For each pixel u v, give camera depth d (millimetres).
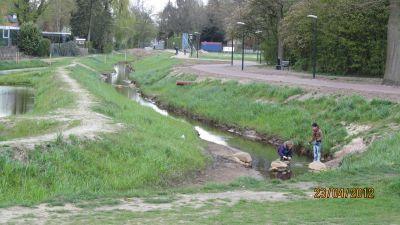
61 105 27078
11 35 72188
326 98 28250
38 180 13672
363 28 42719
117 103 29984
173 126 25750
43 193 12930
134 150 17625
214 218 9773
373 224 9133
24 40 72625
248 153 22953
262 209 10953
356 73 44469
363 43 43031
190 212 10562
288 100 30719
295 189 13750
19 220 9359
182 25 129875
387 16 41156
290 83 34938
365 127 23141
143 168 16328
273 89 33062
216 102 35188
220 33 120750
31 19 78750
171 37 135875
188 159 18688
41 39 74375
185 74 48500
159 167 16891
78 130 18688
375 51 42312
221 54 101000
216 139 26656
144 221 9445
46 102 30406
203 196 12727
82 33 92562
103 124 20594
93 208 10859
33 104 33812
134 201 11828
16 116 23422
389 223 9250
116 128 20031
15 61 61719
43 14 80562
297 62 52094
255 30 61938
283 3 56594
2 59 63000
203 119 33219
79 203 11320
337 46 44781
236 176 18125
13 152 14516
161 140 20125
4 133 20422
